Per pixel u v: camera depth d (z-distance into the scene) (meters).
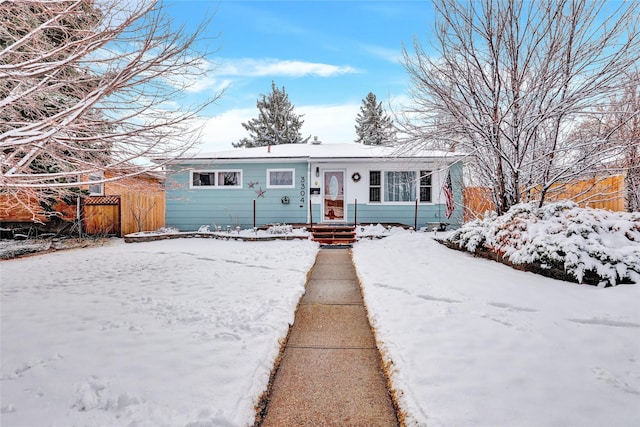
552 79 7.27
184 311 4.26
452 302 4.62
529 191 8.93
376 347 3.54
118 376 2.65
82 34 4.31
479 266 6.79
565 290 5.04
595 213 6.36
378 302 4.66
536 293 4.91
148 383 2.56
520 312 4.20
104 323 3.84
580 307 4.32
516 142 7.89
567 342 3.31
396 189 14.12
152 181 7.07
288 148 16.50
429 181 13.92
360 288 5.80
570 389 2.48
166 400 2.35
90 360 2.92
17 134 4.07
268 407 2.51
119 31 4.07
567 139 8.27
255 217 14.35
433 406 2.29
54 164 5.56
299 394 2.68
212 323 3.86
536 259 6.05
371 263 7.31
